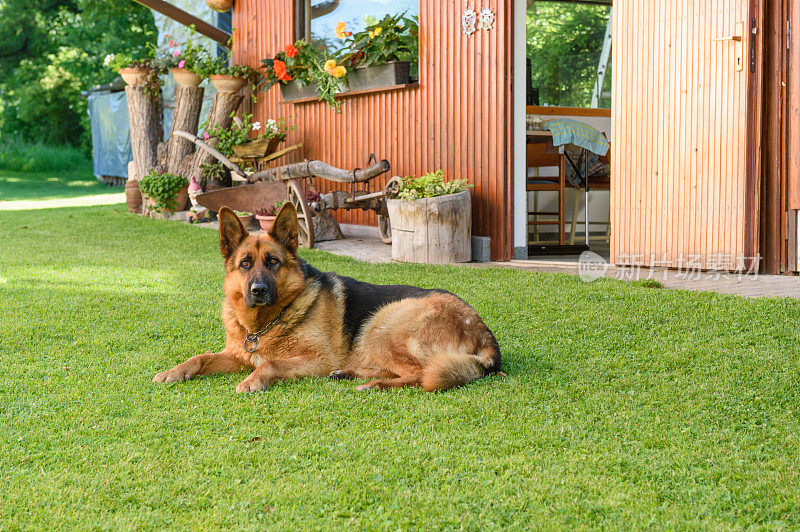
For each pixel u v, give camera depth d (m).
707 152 6.84
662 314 5.03
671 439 2.87
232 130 11.43
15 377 3.77
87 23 30.41
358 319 3.88
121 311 5.40
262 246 3.74
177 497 2.39
